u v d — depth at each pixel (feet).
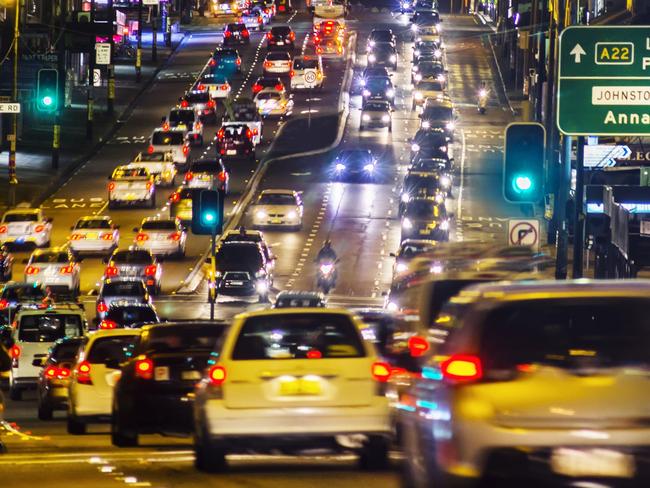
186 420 171.01
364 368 140.36
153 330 176.76
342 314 143.23
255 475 140.46
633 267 370.94
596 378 94.79
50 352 246.06
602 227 375.45
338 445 140.56
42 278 463.42
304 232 569.23
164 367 171.42
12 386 297.12
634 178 504.02
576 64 250.57
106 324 345.51
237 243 462.60
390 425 140.36
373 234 565.53
